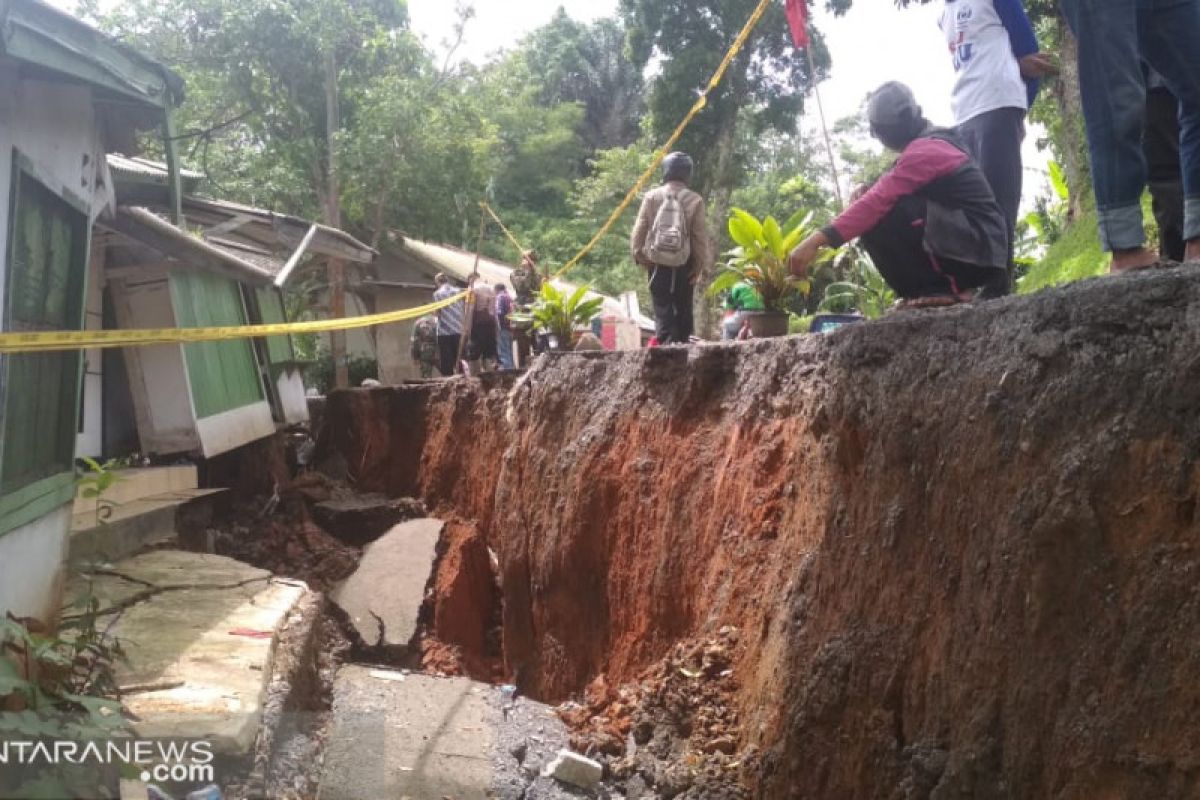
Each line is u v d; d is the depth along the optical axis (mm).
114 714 3773
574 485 9008
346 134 24172
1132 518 3395
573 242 40094
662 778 5961
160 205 9391
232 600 6840
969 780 3848
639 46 25344
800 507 5980
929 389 4590
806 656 5258
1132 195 4094
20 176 4574
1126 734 3234
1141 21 4223
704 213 9203
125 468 9383
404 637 9734
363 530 12773
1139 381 3467
